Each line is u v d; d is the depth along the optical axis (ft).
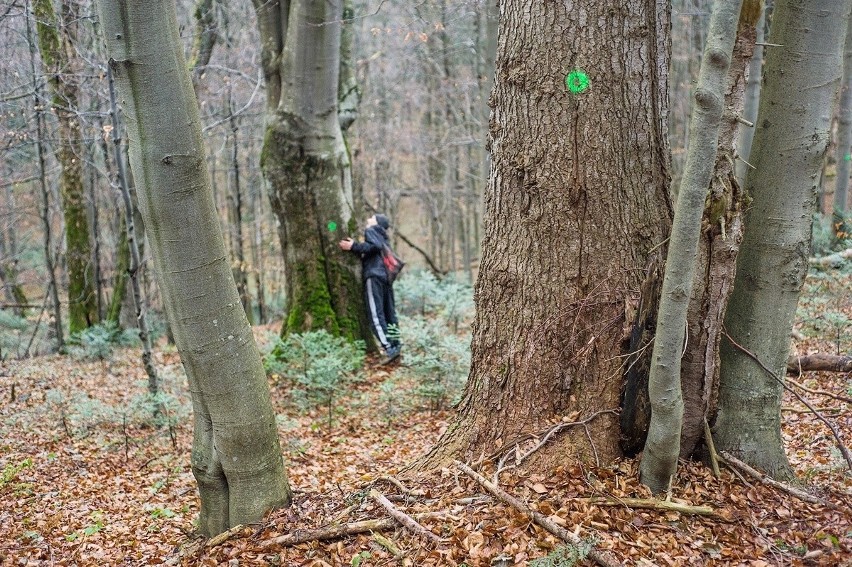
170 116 11.18
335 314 32.19
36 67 33.47
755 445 13.48
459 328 35.19
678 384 11.60
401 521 12.33
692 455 13.76
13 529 16.28
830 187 58.13
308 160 31.24
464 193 66.23
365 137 65.46
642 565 10.55
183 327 12.44
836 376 21.54
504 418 14.10
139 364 36.63
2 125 34.24
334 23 29.19
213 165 58.23
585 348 13.43
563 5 12.64
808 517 11.98
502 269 13.93
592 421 13.47
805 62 12.46
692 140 10.21
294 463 20.45
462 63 62.49
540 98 12.98
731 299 13.70
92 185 45.68
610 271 13.16
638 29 12.65
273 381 29.94
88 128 34.60
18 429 24.62
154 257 12.16
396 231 64.03
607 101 12.78
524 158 13.28
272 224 68.18
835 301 29.07
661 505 12.07
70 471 20.72
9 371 34.99
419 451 20.29
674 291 10.84
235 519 13.50
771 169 13.04
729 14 9.64
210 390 12.78
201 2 36.14
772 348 13.39
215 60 47.32
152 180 11.43
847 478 13.97
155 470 20.81
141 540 15.15
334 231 31.96
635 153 12.97
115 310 44.52
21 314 61.00
